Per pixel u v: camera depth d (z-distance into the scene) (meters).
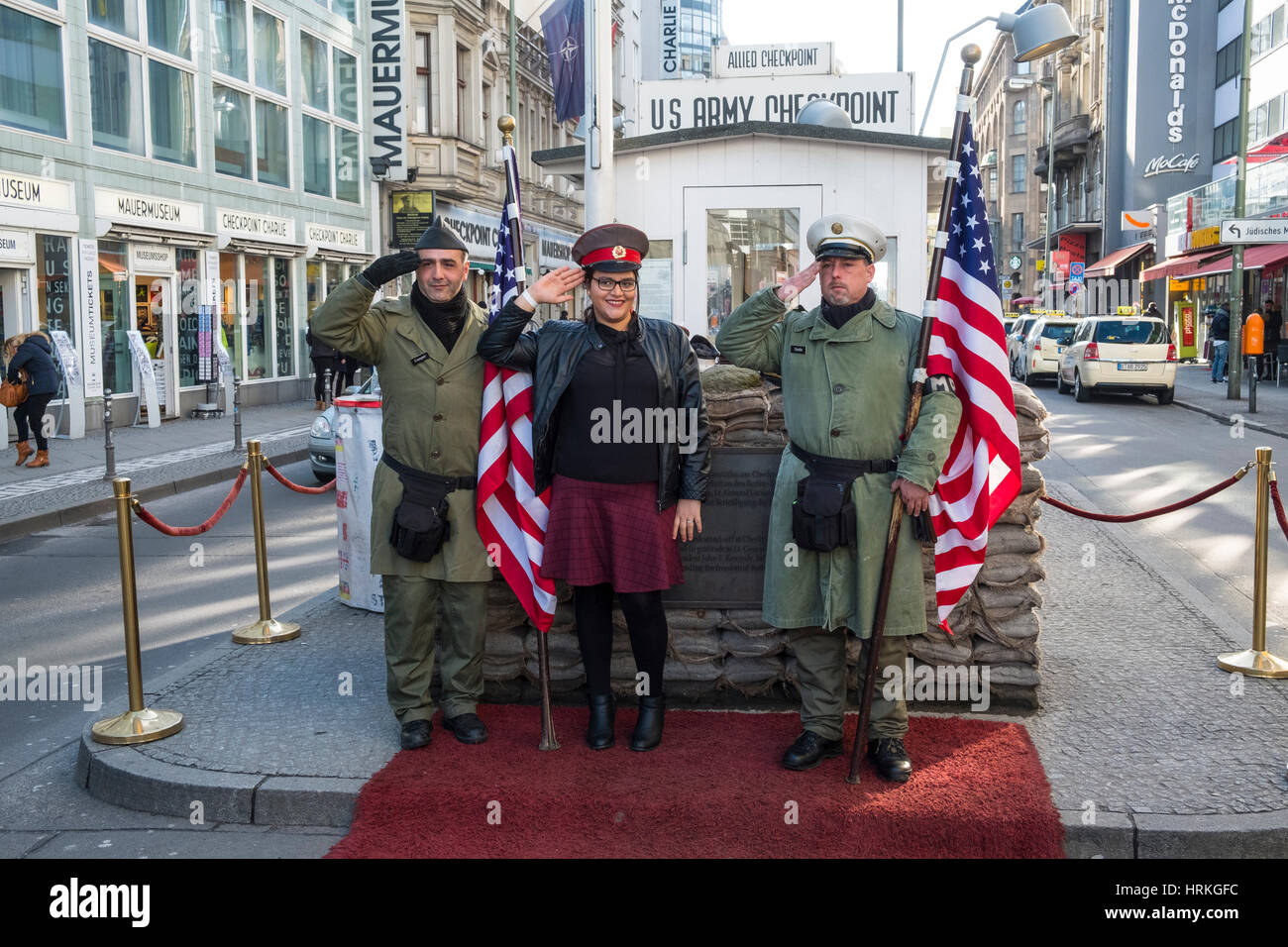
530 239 35.72
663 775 4.23
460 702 4.72
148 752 4.60
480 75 30.92
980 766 4.28
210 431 18.73
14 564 9.34
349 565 7.01
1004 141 81.62
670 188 8.77
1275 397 23.94
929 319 4.23
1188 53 45.12
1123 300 49.84
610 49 7.21
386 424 4.62
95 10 18.08
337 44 26.33
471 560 4.60
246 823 4.22
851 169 8.59
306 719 4.95
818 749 4.31
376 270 4.42
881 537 4.19
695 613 5.01
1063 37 4.68
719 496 4.95
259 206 22.95
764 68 12.26
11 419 16.53
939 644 4.90
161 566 9.19
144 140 19.36
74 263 17.56
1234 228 22.36
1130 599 7.07
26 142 16.42
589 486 4.41
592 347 4.42
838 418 4.20
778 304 4.33
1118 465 14.07
